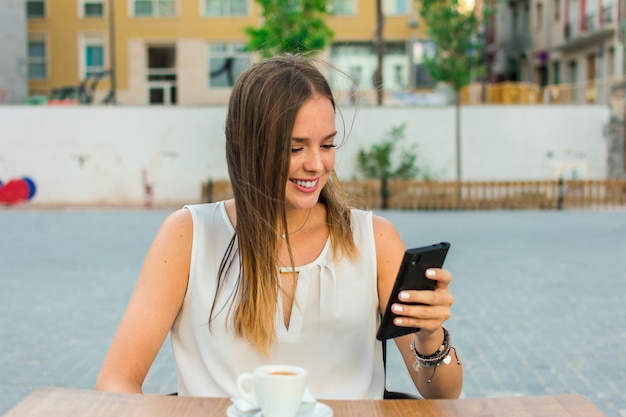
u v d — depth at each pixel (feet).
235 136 6.72
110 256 39.73
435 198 74.59
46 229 54.03
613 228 54.65
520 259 38.47
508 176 79.05
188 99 105.60
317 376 6.73
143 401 5.74
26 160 79.25
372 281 7.09
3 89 99.14
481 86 92.27
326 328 6.77
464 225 56.85
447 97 93.04
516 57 138.62
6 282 31.91
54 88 102.83
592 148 78.59
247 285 6.62
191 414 5.49
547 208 74.23
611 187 74.28
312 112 6.52
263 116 6.49
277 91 6.50
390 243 7.27
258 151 6.55
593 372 18.61
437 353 6.51
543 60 125.59
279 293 6.73
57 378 18.26
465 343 21.57
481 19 86.28
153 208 74.84
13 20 100.58
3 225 57.06
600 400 16.60
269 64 6.72
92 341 21.86
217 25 104.73
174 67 106.22
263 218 6.59
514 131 78.74
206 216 7.17
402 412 5.65
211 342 6.75
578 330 22.97
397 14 104.17
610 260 38.19
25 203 79.25
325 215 7.14
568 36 115.85
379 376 7.16
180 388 7.01
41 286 30.94
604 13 103.09
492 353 20.47
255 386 5.01
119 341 6.62
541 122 78.59
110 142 79.51
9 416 5.41
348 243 7.02
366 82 104.01
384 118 78.48
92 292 29.58
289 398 4.91
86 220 61.57
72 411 5.52
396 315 5.94
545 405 5.76
